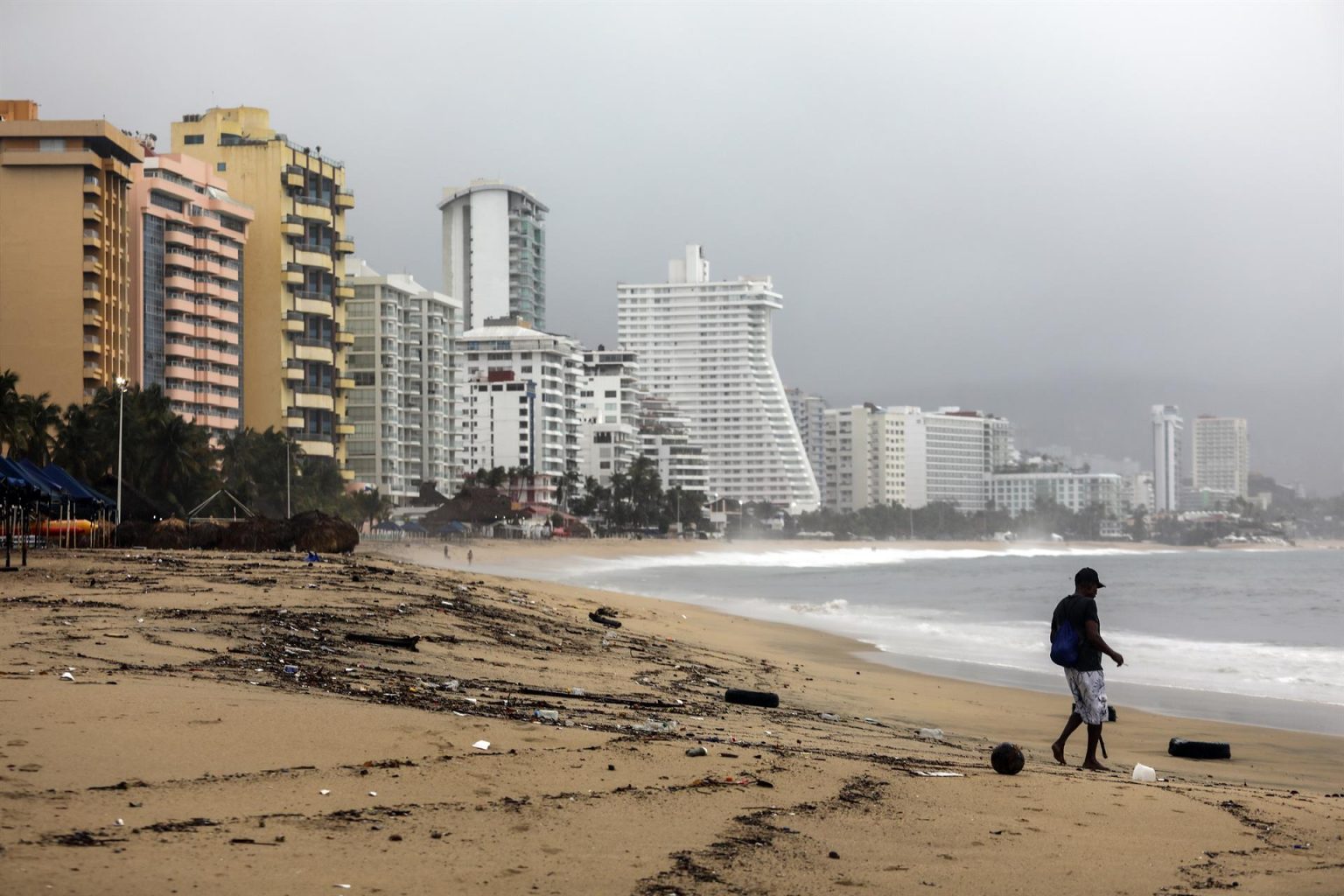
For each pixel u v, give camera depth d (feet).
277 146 537.65
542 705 55.21
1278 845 35.17
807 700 78.74
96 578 110.63
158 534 202.80
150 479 356.79
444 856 27.86
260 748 36.50
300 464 499.51
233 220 519.60
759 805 35.35
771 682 87.25
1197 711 89.56
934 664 120.37
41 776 31.40
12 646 57.11
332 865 26.53
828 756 46.14
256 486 460.14
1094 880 29.86
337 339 565.94
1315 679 110.63
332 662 61.98
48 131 419.74
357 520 529.86
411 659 68.85
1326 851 34.73
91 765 32.94
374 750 37.70
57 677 47.14
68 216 417.49
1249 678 111.45
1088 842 34.06
